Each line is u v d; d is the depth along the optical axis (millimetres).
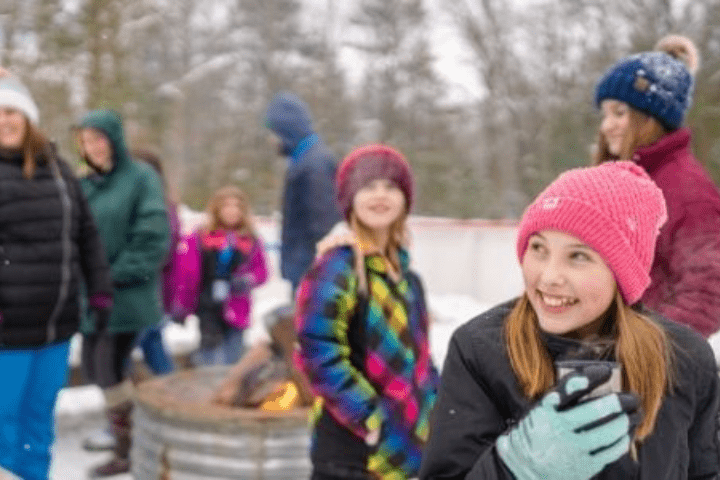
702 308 1844
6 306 3059
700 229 1928
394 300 2395
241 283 5289
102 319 3621
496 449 1163
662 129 2217
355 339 2352
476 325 1348
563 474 1073
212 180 24312
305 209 4578
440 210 25125
